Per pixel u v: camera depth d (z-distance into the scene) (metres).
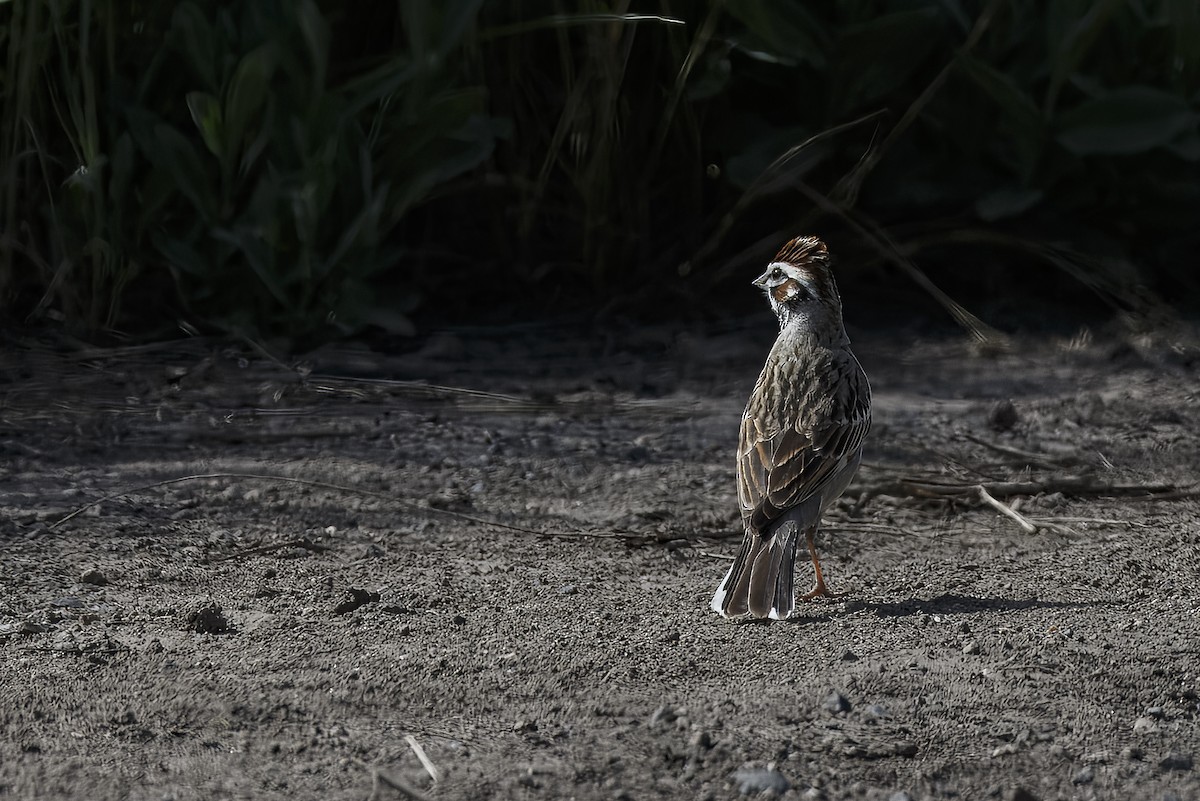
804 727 6.87
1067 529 10.20
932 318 15.73
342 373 13.46
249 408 12.40
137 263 13.92
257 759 6.48
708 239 16.02
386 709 7.04
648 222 15.87
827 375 8.93
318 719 6.90
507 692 7.23
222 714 6.91
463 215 15.94
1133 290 15.54
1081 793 6.38
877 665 7.59
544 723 6.89
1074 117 15.24
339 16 14.80
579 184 15.20
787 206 16.14
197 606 8.38
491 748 6.62
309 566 9.20
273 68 13.77
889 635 8.11
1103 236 15.77
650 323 15.29
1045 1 16.03
